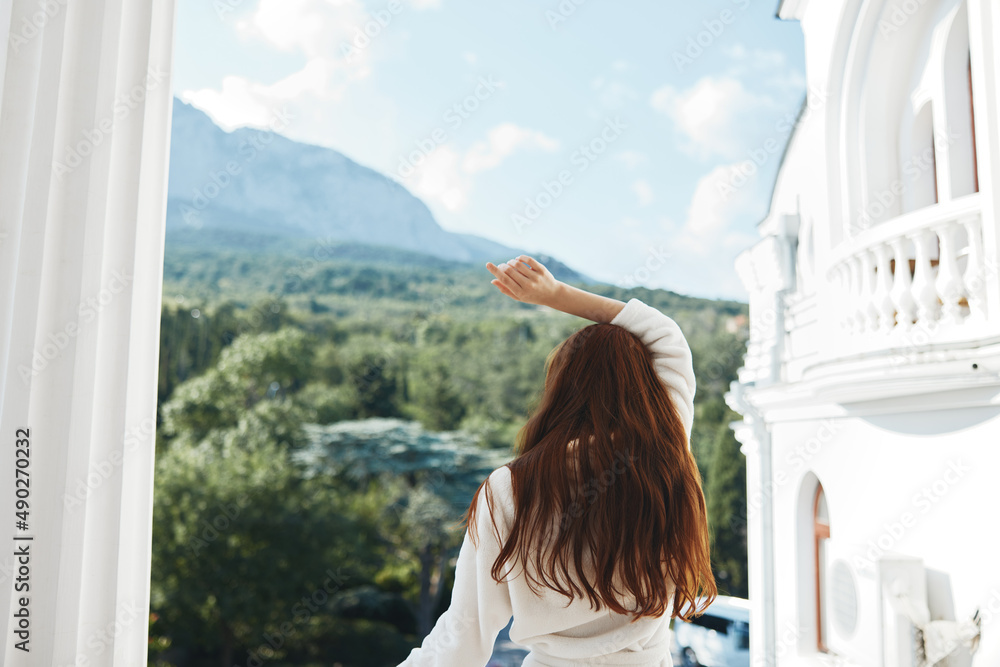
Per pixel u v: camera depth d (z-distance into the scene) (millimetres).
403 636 17891
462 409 20750
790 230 6246
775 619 6176
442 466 18938
